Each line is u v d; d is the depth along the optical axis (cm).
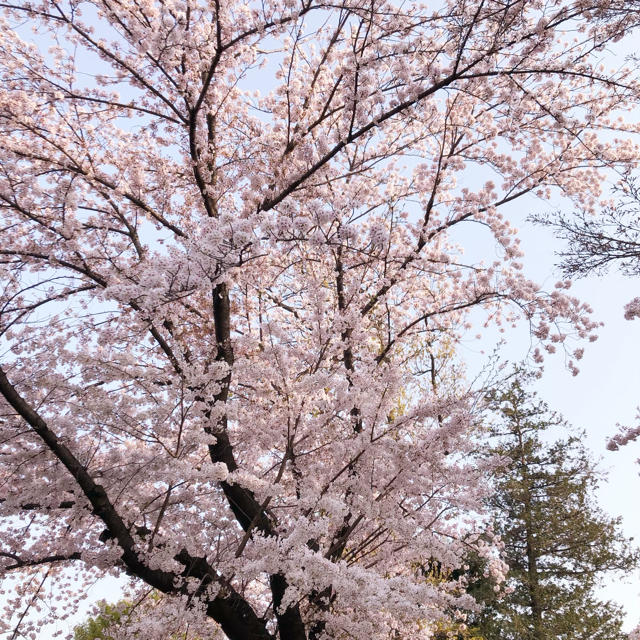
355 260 847
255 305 784
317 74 848
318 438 641
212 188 804
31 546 654
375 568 635
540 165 909
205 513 568
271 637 583
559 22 623
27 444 590
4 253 700
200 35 737
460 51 627
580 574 1864
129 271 670
